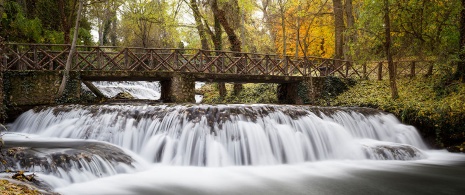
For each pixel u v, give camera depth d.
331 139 10.61
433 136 12.08
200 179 7.78
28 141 9.30
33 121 11.88
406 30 14.73
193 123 9.68
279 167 9.17
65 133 10.45
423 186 7.47
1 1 6.89
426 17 14.07
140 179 7.45
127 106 10.65
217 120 9.82
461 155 10.80
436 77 15.88
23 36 17.25
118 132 9.92
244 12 27.50
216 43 22.14
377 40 15.08
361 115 12.17
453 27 14.02
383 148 10.26
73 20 23.05
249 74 17.00
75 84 14.52
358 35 16.95
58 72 14.21
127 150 9.18
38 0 20.78
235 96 22.73
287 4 22.28
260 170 8.81
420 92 14.82
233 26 22.64
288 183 7.61
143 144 9.64
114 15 28.20
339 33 22.47
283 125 10.32
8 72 13.41
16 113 13.50
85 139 9.97
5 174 5.93
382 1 13.59
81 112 10.90
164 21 23.06
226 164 9.12
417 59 17.22
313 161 9.95
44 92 13.96
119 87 23.44
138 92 24.61
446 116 11.61
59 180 6.33
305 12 20.47
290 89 19.06
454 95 13.08
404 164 9.55
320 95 18.33
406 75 17.83
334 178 8.10
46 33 18.48
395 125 12.53
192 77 16.06
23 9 19.41
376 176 8.26
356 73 19.44
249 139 9.65
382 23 14.32
